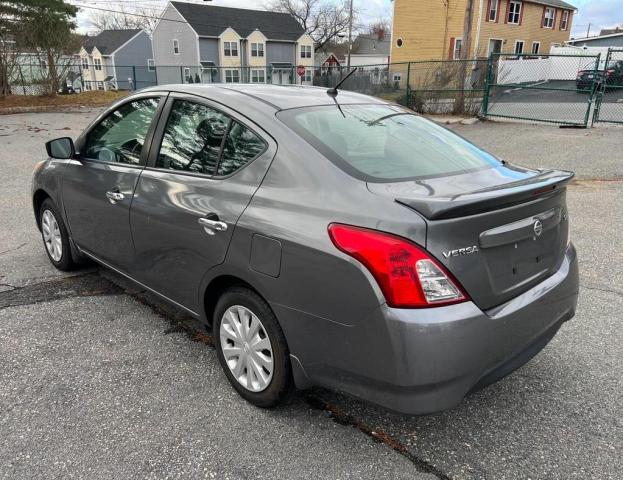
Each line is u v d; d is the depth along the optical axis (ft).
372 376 7.05
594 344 11.09
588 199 23.30
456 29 108.37
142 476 7.43
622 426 8.56
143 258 10.91
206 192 9.12
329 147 8.36
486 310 7.21
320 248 7.26
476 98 57.31
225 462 7.73
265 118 8.87
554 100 63.67
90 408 8.93
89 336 11.38
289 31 173.37
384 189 7.52
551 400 9.27
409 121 10.61
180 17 155.02
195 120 9.98
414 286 6.64
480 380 7.21
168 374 10.00
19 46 70.64
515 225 7.55
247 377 8.97
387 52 215.10
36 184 14.82
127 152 11.48
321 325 7.43
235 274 8.54
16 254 16.35
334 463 7.73
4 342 11.07
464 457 7.88
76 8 78.18
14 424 8.50
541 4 120.26
